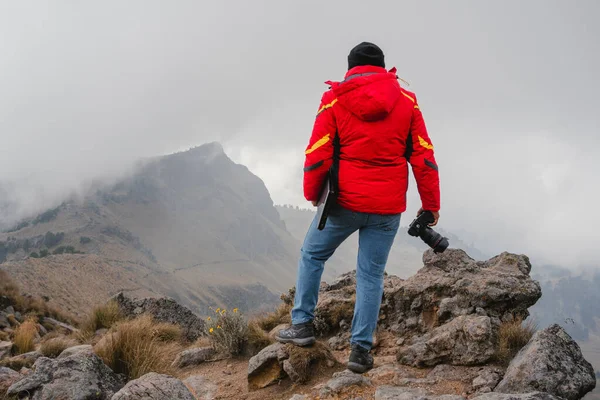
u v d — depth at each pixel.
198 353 5.88
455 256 5.60
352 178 3.54
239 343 5.75
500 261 5.39
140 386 3.21
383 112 3.31
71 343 7.89
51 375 3.99
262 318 7.05
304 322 4.23
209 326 6.02
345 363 4.41
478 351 3.86
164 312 9.73
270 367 4.43
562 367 3.30
